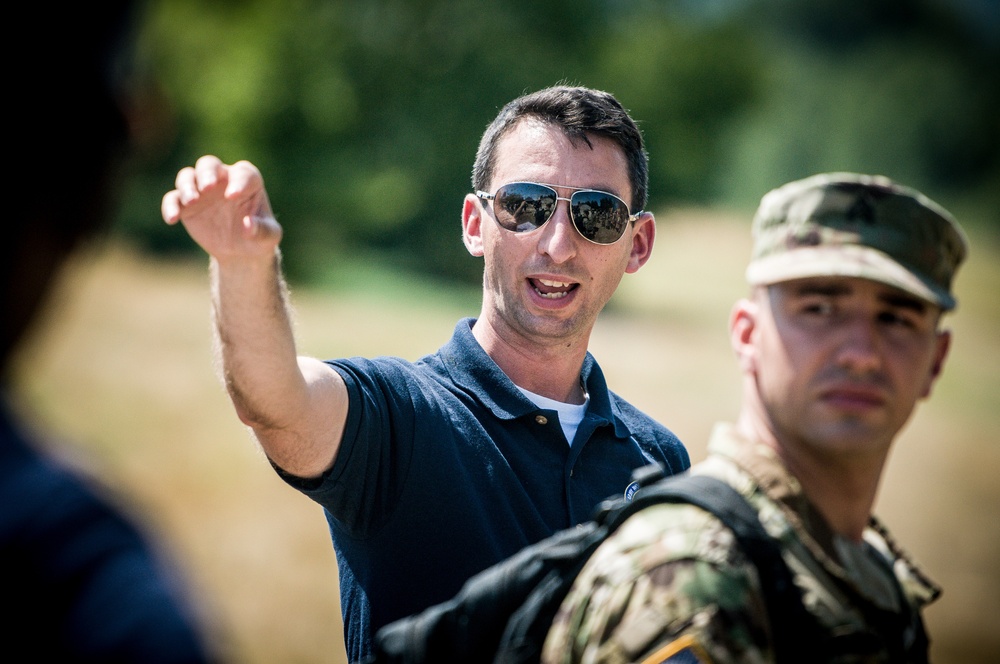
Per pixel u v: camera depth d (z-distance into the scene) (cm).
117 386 3044
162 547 261
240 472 2458
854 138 19825
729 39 10281
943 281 471
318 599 1825
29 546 239
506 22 8625
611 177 662
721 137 10856
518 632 402
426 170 8388
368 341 4866
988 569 2700
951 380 6103
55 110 244
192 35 6825
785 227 466
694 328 7475
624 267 679
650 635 359
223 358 498
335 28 7912
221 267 474
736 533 380
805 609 381
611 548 386
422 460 577
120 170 267
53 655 236
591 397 675
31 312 253
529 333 654
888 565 481
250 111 6956
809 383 441
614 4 10069
